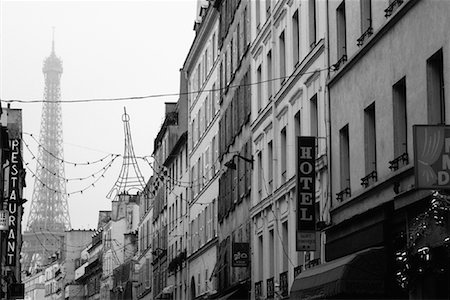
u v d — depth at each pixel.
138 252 95.94
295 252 32.41
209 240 53.34
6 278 55.19
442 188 16.62
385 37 23.02
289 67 34.03
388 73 22.83
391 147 22.62
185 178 65.44
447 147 16.66
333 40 28.08
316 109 30.69
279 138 35.78
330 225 27.41
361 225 24.19
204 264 55.28
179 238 66.44
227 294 45.59
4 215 44.09
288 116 33.97
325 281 23.39
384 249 22.19
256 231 39.97
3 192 51.12
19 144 56.72
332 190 27.80
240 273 43.22
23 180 68.38
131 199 109.44
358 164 25.36
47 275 165.38
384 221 22.20
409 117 21.25
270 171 37.66
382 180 22.77
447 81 18.89
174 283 68.00
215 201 52.66
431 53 19.84
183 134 65.38
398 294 21.86
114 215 110.50
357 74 25.48
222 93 50.47
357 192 25.23
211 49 55.88
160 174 79.00
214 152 53.62
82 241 146.75
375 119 24.02
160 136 79.81
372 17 24.36
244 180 42.78
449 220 17.92
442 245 18.30
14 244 54.66
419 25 20.58
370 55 24.30
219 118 51.38
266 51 38.66
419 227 18.95
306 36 31.55
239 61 45.09
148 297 84.88
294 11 33.41
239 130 44.38
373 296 22.27
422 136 16.72
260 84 40.16
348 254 25.22
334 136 27.81
